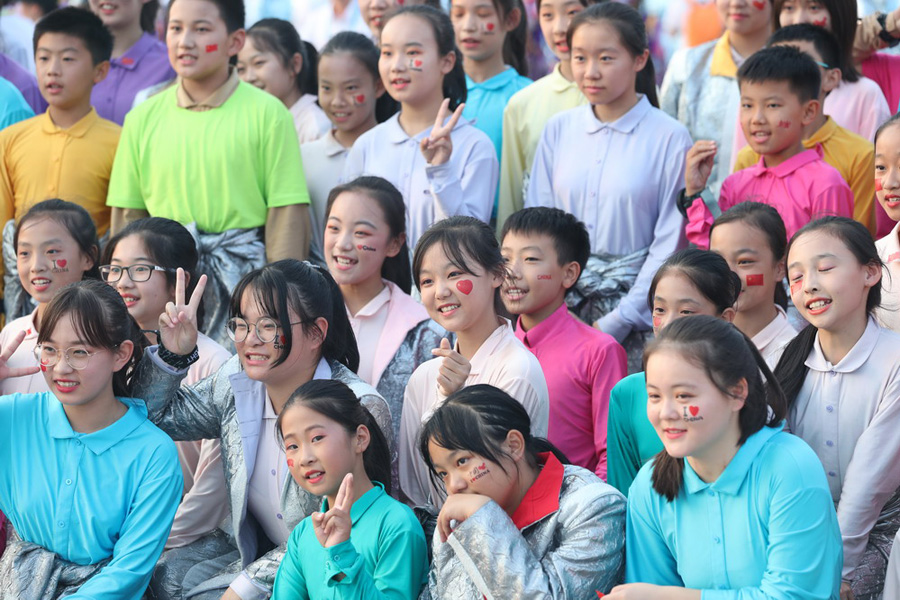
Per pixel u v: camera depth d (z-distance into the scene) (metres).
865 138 15.07
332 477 9.71
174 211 15.19
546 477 9.40
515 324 13.44
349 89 16.02
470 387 9.41
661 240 14.06
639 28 14.32
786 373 10.42
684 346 8.41
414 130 15.04
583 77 14.29
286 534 10.77
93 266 13.05
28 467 10.58
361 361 12.57
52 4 21.95
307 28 22.84
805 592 8.30
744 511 8.59
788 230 13.39
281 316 10.37
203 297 14.83
